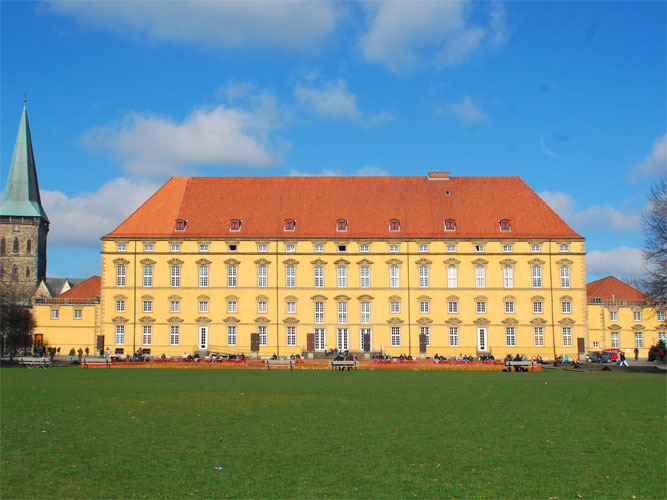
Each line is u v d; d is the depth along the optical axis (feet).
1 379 225.76
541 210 426.10
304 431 114.93
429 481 83.71
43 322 439.63
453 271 413.59
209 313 411.95
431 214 425.28
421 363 342.03
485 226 418.92
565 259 412.57
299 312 412.36
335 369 302.86
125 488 80.48
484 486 81.76
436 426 120.57
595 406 149.79
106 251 414.82
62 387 193.06
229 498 77.05
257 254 414.82
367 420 127.34
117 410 140.36
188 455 96.43
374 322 410.93
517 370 298.56
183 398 163.53
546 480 84.43
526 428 118.83
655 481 84.07
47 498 76.79
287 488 80.69
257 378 236.84
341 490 79.97
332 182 445.37
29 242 601.62
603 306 435.94
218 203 431.43
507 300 411.34
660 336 435.94
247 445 103.19
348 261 414.41
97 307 437.58
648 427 120.16
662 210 289.33
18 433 112.47
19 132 615.16
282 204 431.43
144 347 410.11
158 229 418.31
